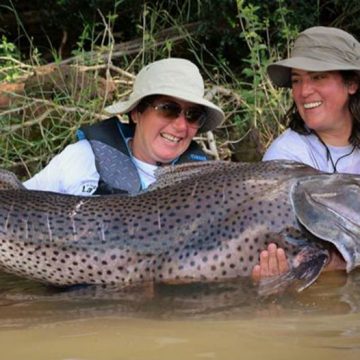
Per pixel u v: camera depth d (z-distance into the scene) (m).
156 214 2.02
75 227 2.03
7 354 1.54
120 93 3.43
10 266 2.05
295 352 1.52
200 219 2.00
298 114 2.36
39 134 3.25
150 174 2.27
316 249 1.99
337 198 2.02
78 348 1.57
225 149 3.29
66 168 2.25
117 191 2.21
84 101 3.26
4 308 1.86
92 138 2.25
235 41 3.98
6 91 3.24
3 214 2.05
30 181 2.26
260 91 3.33
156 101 2.20
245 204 2.00
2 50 4.04
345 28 4.00
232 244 1.98
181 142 2.25
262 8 3.86
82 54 3.58
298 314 1.74
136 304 1.85
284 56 3.62
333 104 2.29
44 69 3.53
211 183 2.04
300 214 1.99
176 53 4.09
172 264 1.98
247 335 1.61
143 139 2.24
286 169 2.06
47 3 4.61
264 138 3.28
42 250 2.03
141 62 3.73
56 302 1.90
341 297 1.85
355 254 2.00
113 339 1.61
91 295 1.94
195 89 2.21
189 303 1.84
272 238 1.98
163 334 1.63
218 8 3.95
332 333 1.62
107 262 2.01
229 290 1.92
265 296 1.86
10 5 4.73
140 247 2.00
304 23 3.87
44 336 1.64
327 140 2.34
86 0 4.47
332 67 2.25
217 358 1.50
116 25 4.53
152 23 3.81
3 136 3.17
